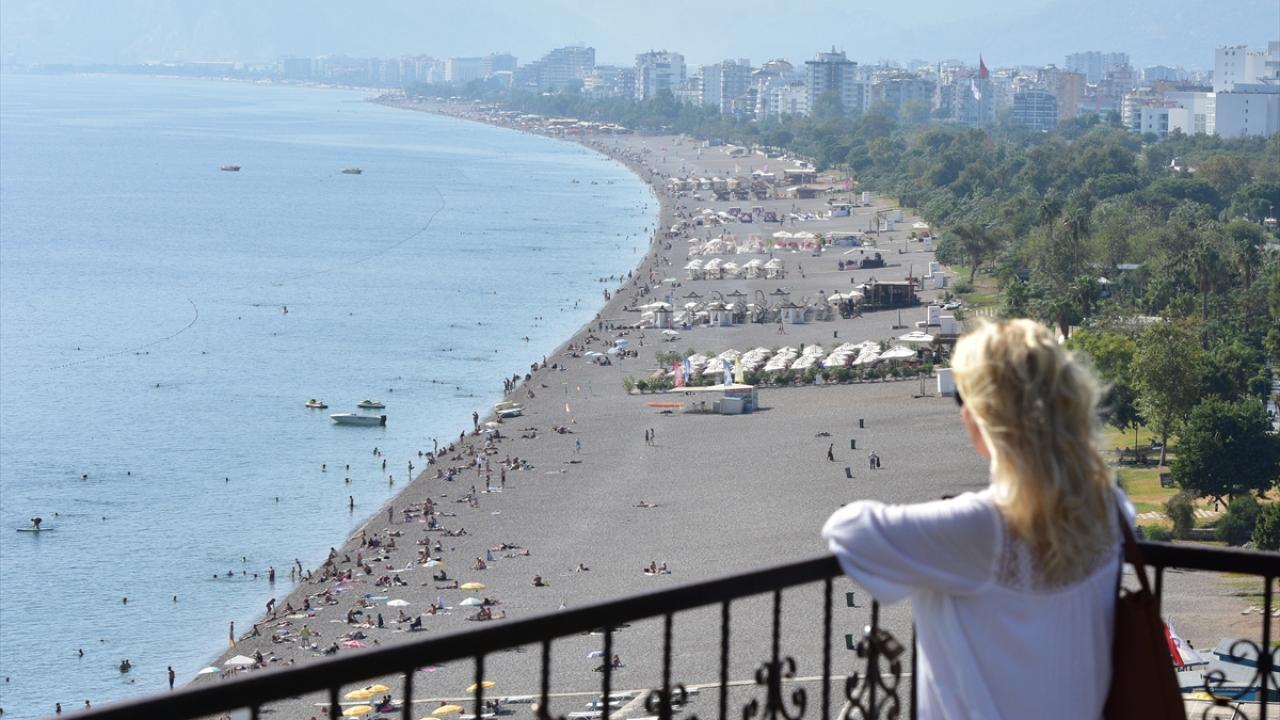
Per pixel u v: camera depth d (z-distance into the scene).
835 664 57.97
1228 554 9.89
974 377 8.08
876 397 130.88
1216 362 107.25
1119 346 111.50
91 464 113.62
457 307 187.12
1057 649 8.04
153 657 75.88
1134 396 105.12
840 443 113.19
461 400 136.50
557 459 112.31
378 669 7.57
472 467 110.62
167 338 166.38
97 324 175.25
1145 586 8.31
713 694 56.59
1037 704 8.05
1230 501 89.19
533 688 61.31
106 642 77.88
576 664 63.69
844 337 164.50
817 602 66.19
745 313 177.38
